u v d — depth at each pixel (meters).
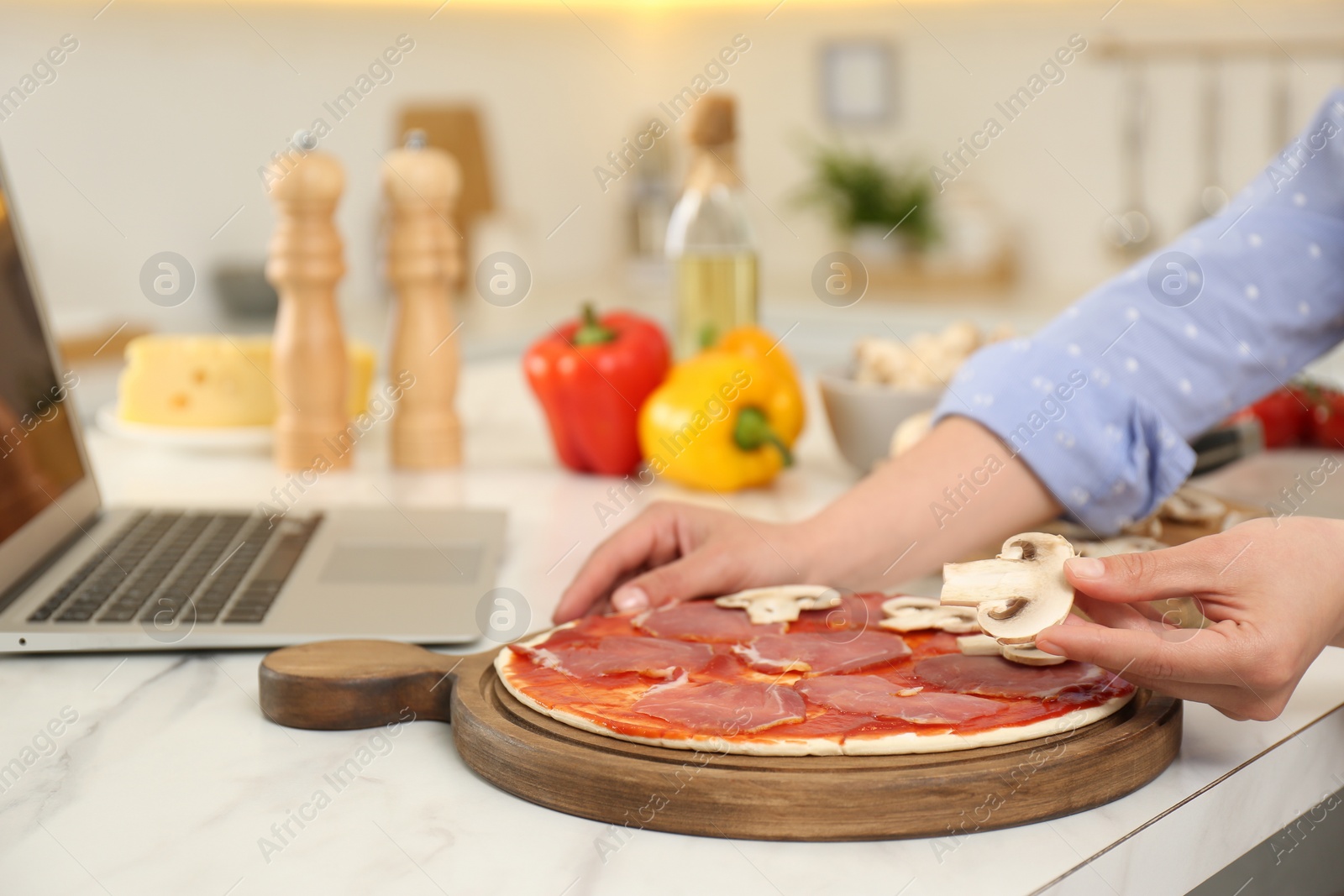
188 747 0.65
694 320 1.35
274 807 0.58
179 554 0.91
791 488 1.20
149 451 1.37
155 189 2.43
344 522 1.00
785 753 0.56
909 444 1.05
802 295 2.83
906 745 0.56
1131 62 2.80
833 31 3.15
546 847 0.54
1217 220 0.93
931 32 3.02
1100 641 0.57
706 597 0.78
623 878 0.52
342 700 0.67
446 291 1.27
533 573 0.94
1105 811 0.56
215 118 2.50
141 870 0.53
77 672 0.75
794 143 3.28
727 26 3.27
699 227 1.33
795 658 0.66
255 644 0.77
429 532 0.98
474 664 0.69
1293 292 0.88
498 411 1.58
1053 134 2.93
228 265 2.51
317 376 1.24
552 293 3.05
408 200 1.24
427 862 0.53
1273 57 2.63
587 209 3.31
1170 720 0.59
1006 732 0.56
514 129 3.09
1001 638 0.60
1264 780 0.62
